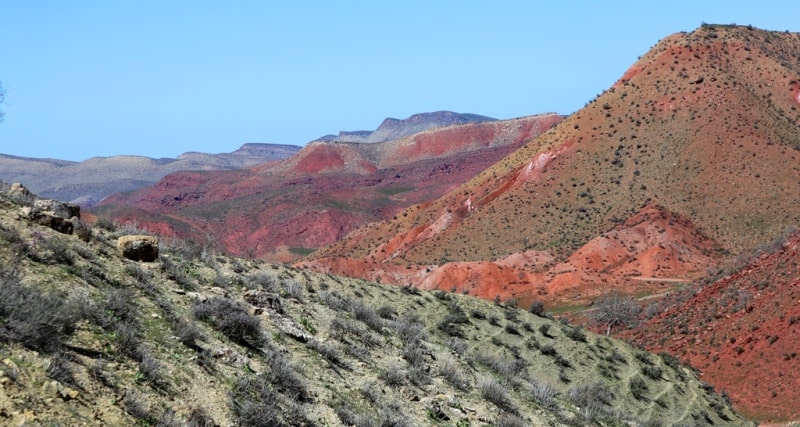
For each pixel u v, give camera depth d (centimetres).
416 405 1498
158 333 1199
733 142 12938
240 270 2183
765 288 5819
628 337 6512
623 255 10788
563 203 13075
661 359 3697
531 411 1867
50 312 1011
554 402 2056
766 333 5203
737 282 6319
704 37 16612
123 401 937
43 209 1577
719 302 6084
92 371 960
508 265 11119
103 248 1502
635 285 9719
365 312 2028
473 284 10338
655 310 6938
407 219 16175
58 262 1280
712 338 5616
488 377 2005
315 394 1293
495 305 3625
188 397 1042
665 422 2928
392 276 10769
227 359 1223
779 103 14488
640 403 3017
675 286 9494
